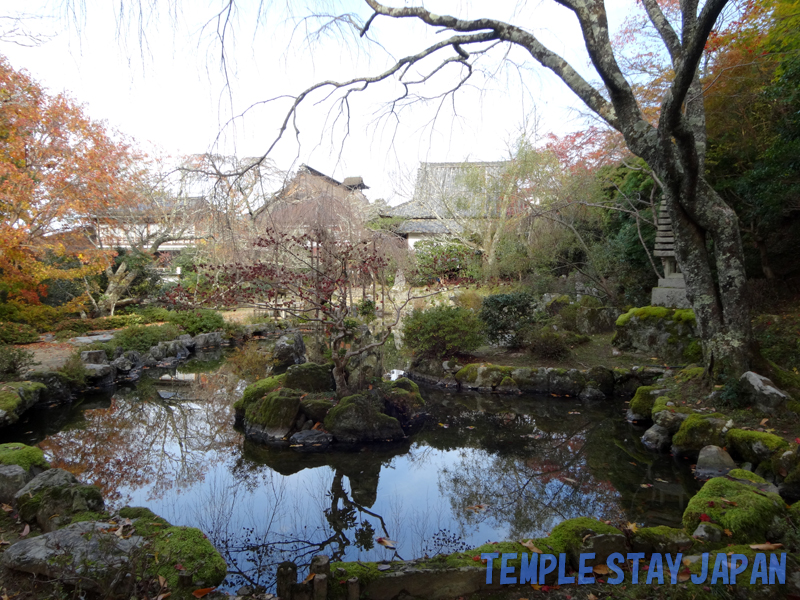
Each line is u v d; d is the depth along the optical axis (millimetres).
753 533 2832
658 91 9289
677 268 9188
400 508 4348
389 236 11070
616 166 12031
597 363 8453
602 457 5363
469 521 4066
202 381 9039
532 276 14336
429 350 9164
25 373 7789
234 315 17281
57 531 2756
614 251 11773
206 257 13281
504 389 8281
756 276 9656
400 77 5164
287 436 6027
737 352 5348
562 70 5238
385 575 2516
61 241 12234
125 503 4383
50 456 5484
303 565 3387
